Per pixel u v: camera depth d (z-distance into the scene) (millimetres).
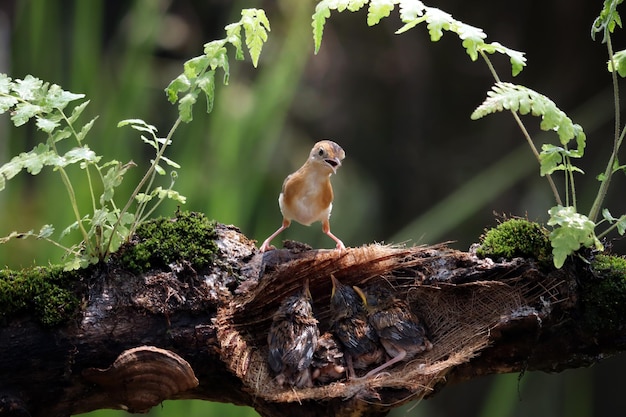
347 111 19516
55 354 5293
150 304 5480
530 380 17656
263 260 5996
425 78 19656
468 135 19609
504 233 6129
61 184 8930
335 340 5996
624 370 17844
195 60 5547
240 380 5605
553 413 17500
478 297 6000
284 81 10945
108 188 5449
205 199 9977
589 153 17438
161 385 5195
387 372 5758
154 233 5820
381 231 19188
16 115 5148
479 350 5852
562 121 5648
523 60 5727
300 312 5875
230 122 10305
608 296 5906
